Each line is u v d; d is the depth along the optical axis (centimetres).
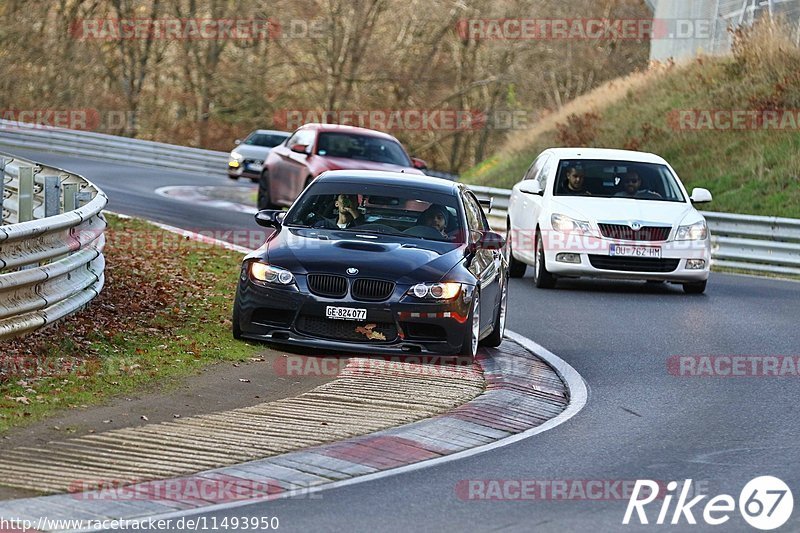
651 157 6025
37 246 3503
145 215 7688
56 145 13150
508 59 19462
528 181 5912
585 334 4422
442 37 19288
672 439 2805
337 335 3566
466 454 2602
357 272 3559
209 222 7619
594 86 19038
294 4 18275
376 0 18750
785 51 10244
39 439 2495
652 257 5553
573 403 3228
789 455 2661
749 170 8950
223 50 19062
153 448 2478
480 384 3366
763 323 4800
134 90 18825
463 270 3650
